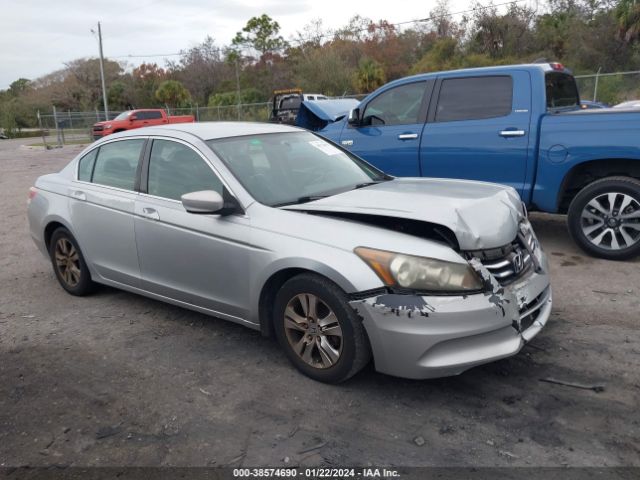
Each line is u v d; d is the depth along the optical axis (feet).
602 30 107.04
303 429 10.16
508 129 19.66
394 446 9.57
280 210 12.06
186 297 13.75
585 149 18.22
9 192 41.45
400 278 10.22
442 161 21.29
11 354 13.74
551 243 21.07
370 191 12.92
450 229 10.54
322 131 25.07
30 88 243.19
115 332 14.71
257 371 12.31
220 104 157.99
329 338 11.28
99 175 16.08
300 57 154.92
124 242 14.87
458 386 11.30
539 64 20.61
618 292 15.92
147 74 201.98
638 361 11.98
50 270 20.71
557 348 12.71
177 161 14.03
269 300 12.26
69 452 9.84
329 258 10.81
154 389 11.79
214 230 12.61
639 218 18.02
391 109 22.80
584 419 10.08
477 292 10.30
